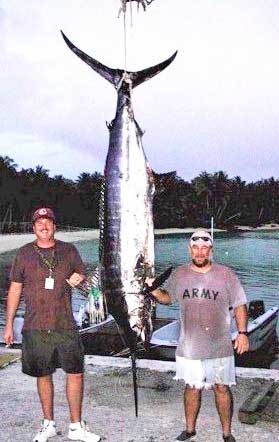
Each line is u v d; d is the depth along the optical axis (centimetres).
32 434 450
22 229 8450
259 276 3644
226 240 9512
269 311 1366
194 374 406
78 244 7394
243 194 14100
